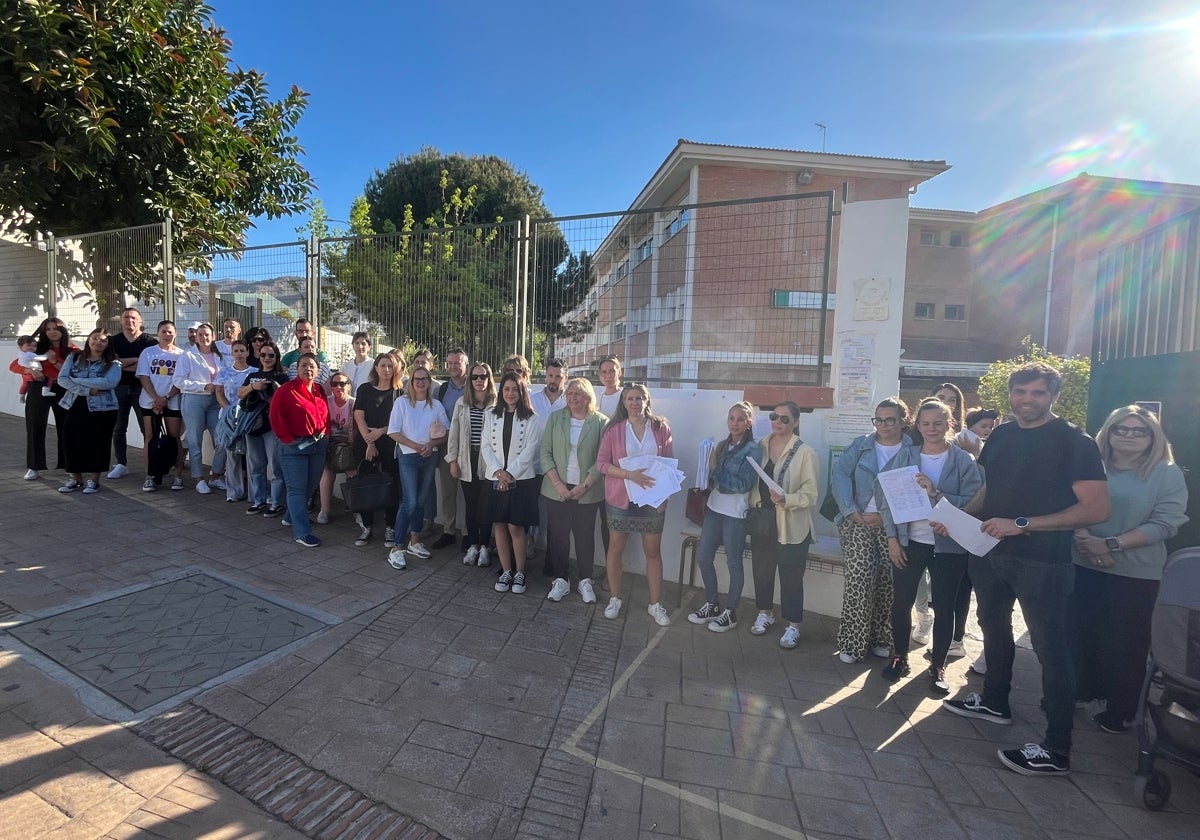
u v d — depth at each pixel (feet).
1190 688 8.54
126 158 31.48
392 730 9.77
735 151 51.60
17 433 30.73
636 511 14.48
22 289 36.55
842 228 16.63
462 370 18.45
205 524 18.79
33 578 13.96
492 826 7.98
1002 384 48.32
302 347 20.11
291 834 7.59
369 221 59.21
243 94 39.27
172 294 28.19
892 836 8.21
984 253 78.02
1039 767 9.58
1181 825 8.66
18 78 28.09
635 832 8.04
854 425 16.44
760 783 9.16
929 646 14.46
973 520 10.54
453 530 19.52
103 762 8.47
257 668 11.12
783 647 13.79
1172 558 8.99
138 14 30.19
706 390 17.71
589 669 12.31
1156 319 14.98
